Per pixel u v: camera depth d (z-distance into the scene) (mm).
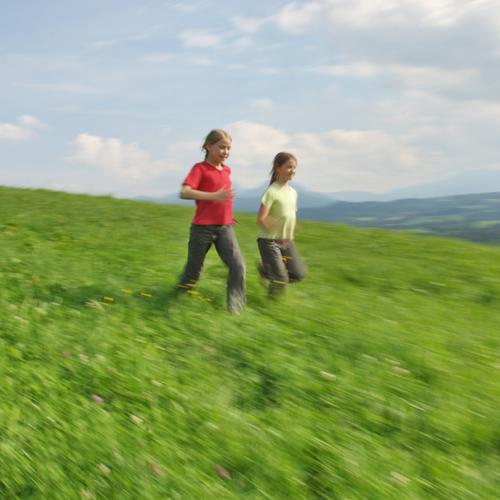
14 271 8992
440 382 5770
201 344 6438
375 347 6504
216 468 4160
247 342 6434
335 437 4680
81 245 11547
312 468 4273
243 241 13977
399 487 4074
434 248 14547
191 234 7738
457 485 4145
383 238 15883
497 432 4844
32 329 6527
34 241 11430
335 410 5137
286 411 5047
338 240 15289
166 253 11203
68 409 4805
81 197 19359
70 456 4148
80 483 3896
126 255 10727
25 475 3938
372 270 11297
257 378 5656
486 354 6699
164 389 5266
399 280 10734
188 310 7480
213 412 4906
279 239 8172
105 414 4762
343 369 5891
